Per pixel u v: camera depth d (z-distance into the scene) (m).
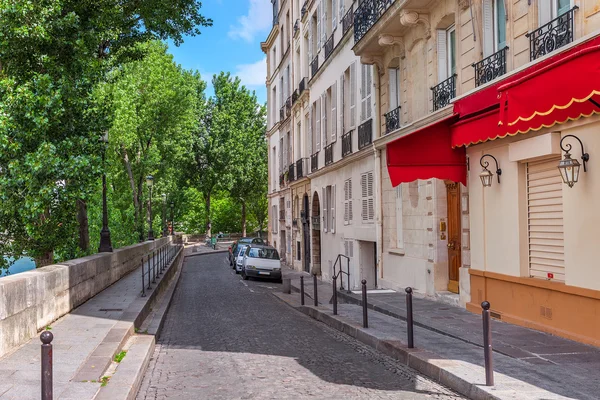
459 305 12.29
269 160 45.00
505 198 10.43
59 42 13.64
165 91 36.84
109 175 28.52
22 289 8.30
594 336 8.07
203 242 71.75
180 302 18.09
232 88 61.41
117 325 9.83
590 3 8.05
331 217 25.00
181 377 7.43
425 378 7.13
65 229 15.01
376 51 17.50
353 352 9.05
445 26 13.58
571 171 8.27
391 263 17.20
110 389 6.04
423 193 14.46
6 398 5.46
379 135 18.17
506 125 8.92
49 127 13.45
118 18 16.11
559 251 9.11
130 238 31.25
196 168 61.44
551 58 8.38
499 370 6.71
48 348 4.64
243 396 6.40
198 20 18.39
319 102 26.91
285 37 37.38
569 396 5.63
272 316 14.30
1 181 12.46
